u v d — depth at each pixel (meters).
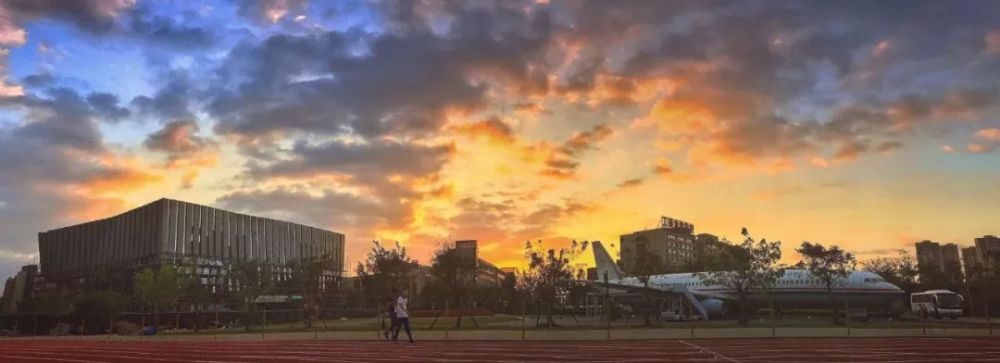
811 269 65.44
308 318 73.56
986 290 79.69
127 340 48.84
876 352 24.25
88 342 46.06
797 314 80.19
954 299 73.00
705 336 39.00
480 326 58.94
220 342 39.78
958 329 43.47
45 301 112.69
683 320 73.38
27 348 36.00
